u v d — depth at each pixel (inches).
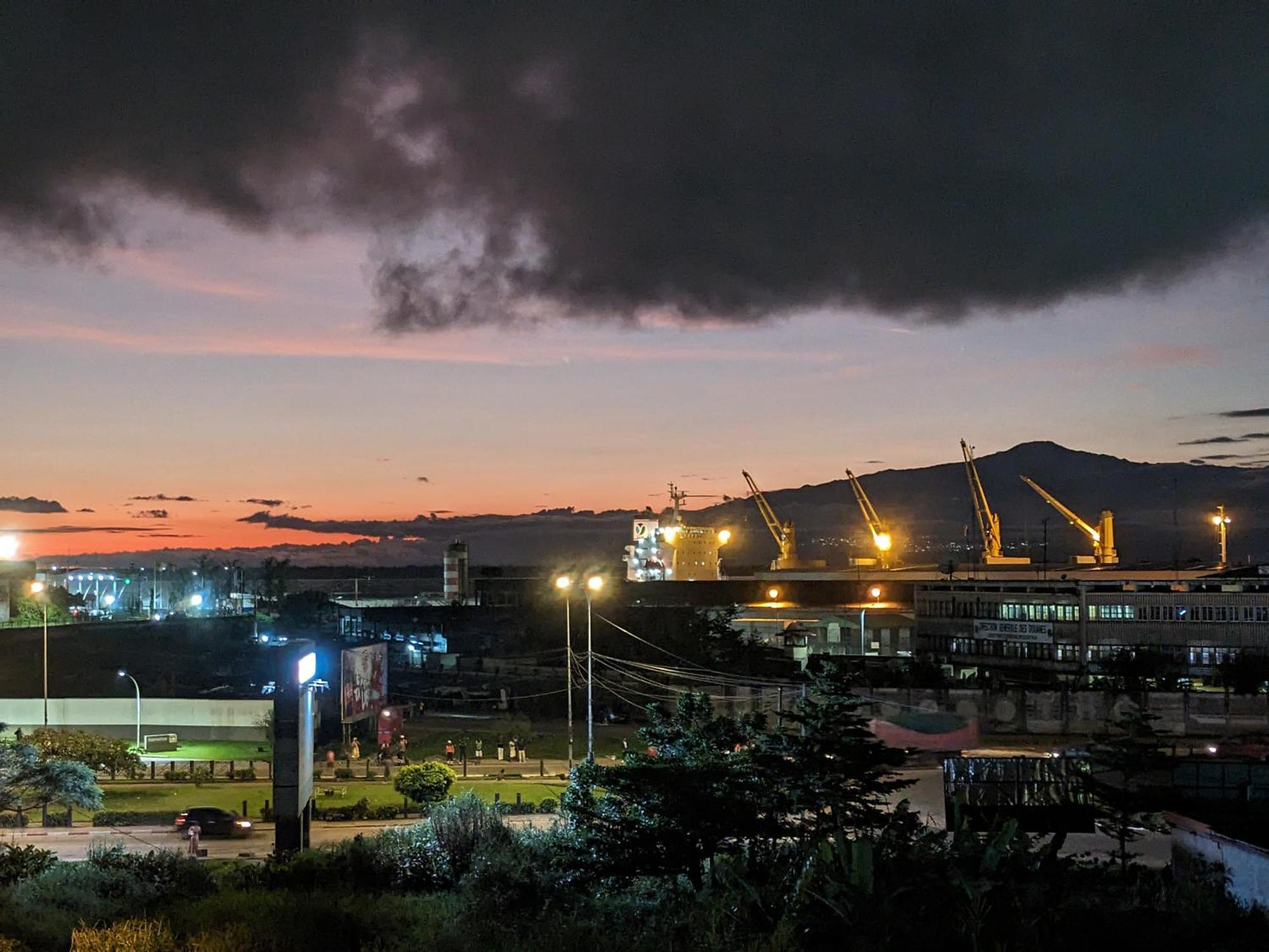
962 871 615.5
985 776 1331.2
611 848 929.5
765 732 1189.1
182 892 924.0
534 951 590.6
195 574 7721.5
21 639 3740.2
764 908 603.8
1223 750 2222.0
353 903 847.7
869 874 588.1
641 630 4023.1
